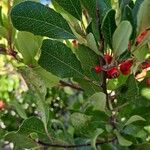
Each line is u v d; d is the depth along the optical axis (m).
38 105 0.23
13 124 0.32
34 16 0.22
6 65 0.41
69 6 0.23
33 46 0.25
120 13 0.23
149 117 0.26
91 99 0.23
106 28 0.22
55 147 0.26
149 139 0.28
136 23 0.22
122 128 0.25
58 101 0.41
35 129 0.24
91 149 0.26
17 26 0.22
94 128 0.25
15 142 0.24
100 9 0.23
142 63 0.24
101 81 0.23
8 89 0.51
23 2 0.22
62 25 0.23
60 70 0.23
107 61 0.22
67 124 0.40
